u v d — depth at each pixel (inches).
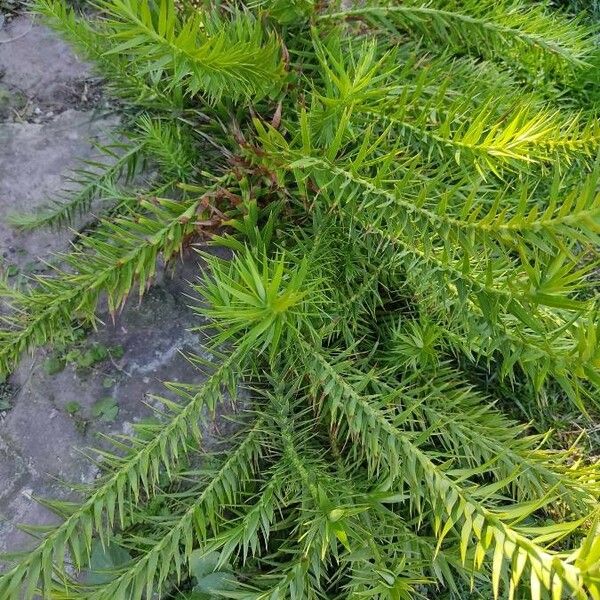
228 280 17.1
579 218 14.4
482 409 22.1
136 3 16.3
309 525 19.7
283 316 16.1
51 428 24.6
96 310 25.9
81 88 29.0
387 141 23.5
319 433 23.5
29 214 25.9
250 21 22.8
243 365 22.5
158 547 19.0
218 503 20.8
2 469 24.1
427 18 25.8
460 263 19.4
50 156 27.8
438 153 21.4
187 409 20.7
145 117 25.0
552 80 28.4
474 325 19.3
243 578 22.2
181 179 25.1
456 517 16.0
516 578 13.9
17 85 28.7
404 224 18.5
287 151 20.0
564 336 21.7
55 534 18.0
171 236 21.7
